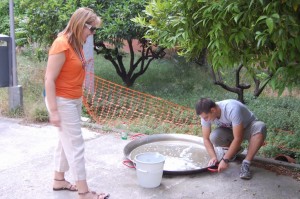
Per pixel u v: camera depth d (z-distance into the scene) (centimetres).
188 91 873
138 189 370
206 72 1039
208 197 355
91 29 315
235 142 386
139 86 898
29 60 945
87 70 691
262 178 395
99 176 398
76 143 325
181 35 355
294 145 504
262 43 280
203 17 323
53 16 782
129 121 617
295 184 382
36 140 505
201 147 464
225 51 322
